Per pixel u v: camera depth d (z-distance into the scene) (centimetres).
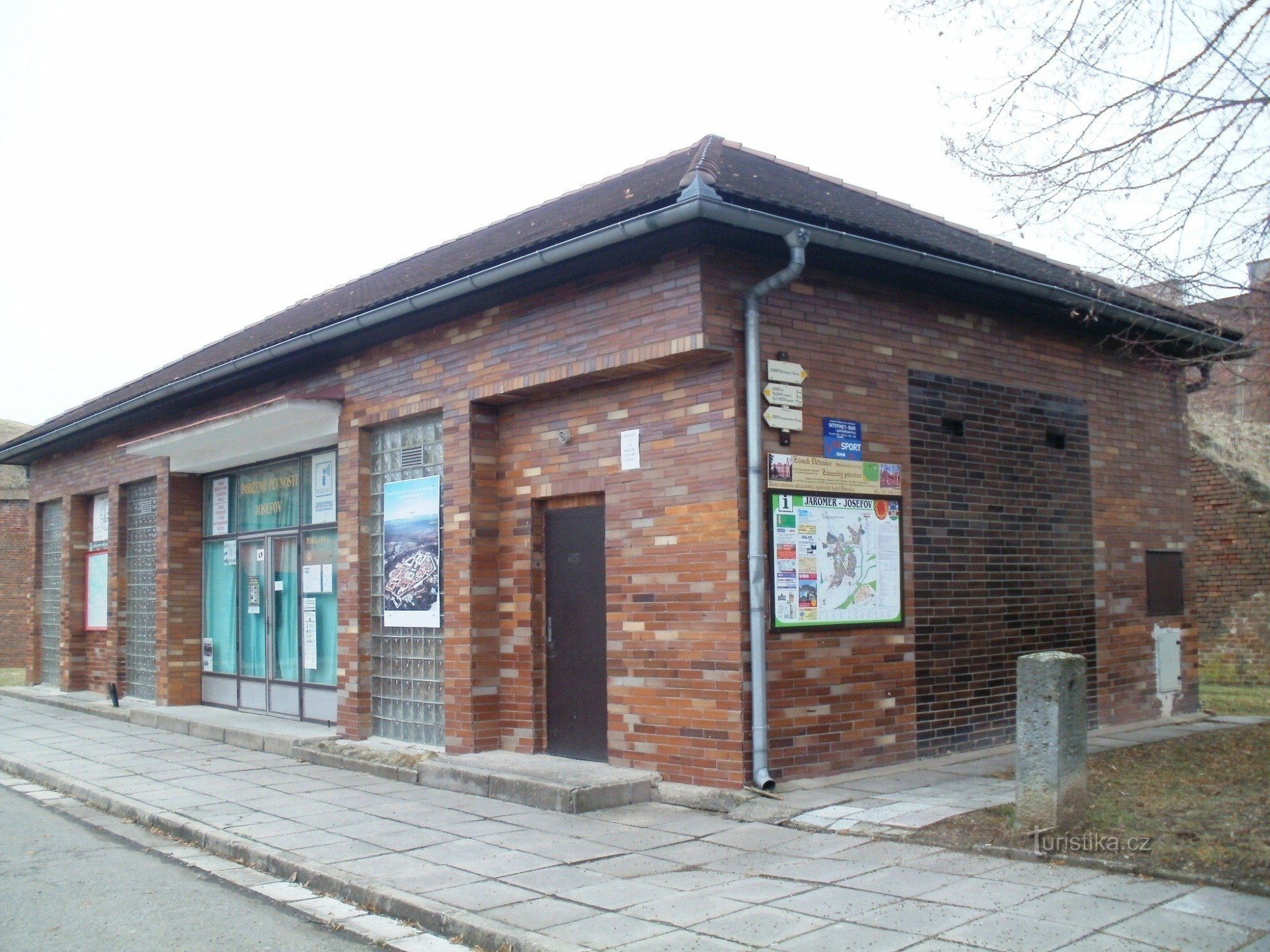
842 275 914
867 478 914
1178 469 1248
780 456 851
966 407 1010
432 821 827
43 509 2105
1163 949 467
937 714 951
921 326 977
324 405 1197
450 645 1034
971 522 1002
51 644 2031
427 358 1089
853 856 654
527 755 981
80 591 1917
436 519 1093
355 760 1091
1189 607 1239
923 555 955
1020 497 1054
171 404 1520
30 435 1988
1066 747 653
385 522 1162
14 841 842
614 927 546
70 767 1152
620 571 911
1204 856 585
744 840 714
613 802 838
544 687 991
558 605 984
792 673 845
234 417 1255
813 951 494
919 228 1023
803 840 703
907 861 633
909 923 521
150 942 577
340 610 1202
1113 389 1177
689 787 838
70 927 605
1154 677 1181
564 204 1140
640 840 734
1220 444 1633
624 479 912
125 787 1023
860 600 897
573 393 969
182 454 1527
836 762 867
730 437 831
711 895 594
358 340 1155
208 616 1598
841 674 878
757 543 823
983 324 1036
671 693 861
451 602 1037
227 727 1325
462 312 1034
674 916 558
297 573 1400
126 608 1758
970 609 991
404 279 1220
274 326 1634
